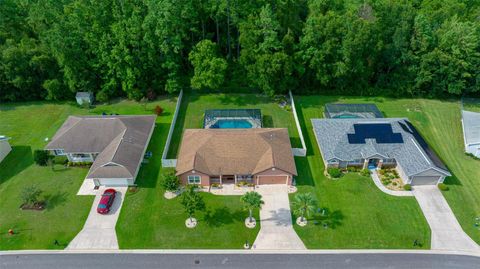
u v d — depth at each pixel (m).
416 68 64.62
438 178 45.69
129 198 44.25
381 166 48.94
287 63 60.53
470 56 62.81
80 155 50.41
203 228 40.34
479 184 46.81
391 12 64.25
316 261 36.91
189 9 60.84
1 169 49.44
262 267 36.34
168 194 44.91
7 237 39.25
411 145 48.47
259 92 67.88
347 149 48.72
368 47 62.66
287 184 46.28
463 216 41.94
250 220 41.06
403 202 43.72
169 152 52.38
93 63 62.28
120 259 37.09
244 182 46.34
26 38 66.00
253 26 60.16
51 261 36.88
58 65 64.44
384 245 38.53
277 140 49.44
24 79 63.28
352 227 40.44
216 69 60.75
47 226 40.56
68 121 55.25
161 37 59.28
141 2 62.75
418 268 36.25
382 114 62.19
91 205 43.31
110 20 62.47
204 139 48.47
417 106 64.88
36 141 55.16
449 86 64.81
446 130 58.19
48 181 47.06
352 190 45.47
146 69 64.25
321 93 68.62
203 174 44.66
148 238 39.25
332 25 60.06
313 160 50.78
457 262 36.84
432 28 65.88
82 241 38.91
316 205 40.31
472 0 83.31
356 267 36.31
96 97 64.50
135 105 64.62
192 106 64.00
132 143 49.91
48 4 63.34
